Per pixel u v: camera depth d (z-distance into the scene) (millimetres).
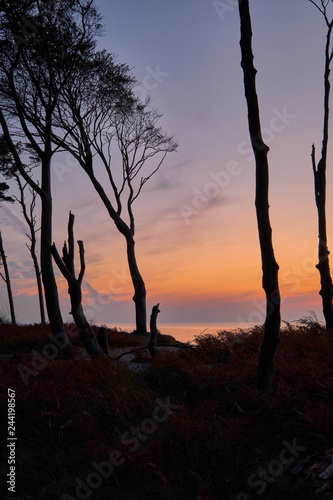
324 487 4176
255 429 5637
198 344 11133
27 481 5051
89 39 16172
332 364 8219
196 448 5301
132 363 10711
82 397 6906
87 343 10820
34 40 14820
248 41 6973
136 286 21828
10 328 16438
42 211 13039
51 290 12430
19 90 15992
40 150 13281
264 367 6773
